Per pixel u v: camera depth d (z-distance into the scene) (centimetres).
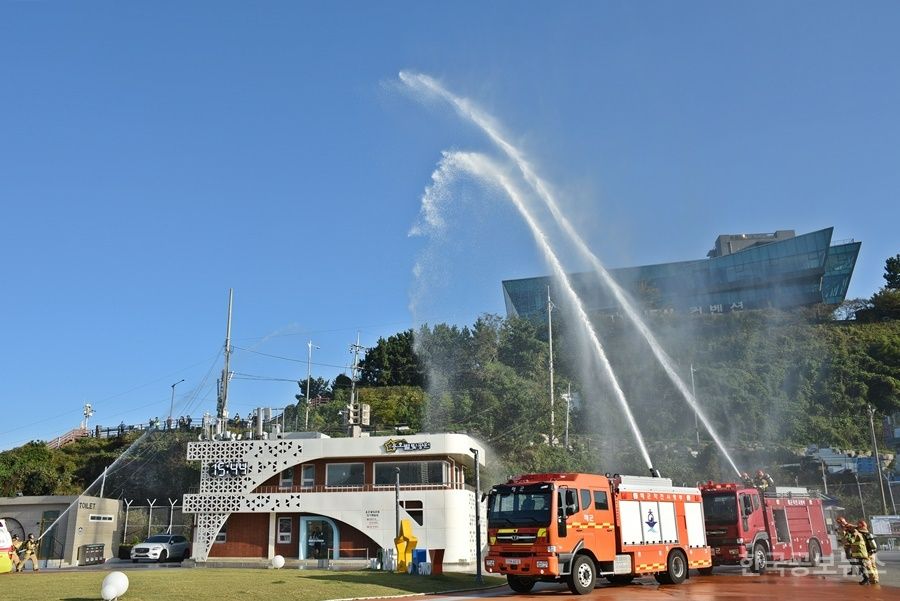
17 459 8694
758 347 11569
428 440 4759
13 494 8056
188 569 3803
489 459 7631
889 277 14600
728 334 12088
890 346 11300
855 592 2403
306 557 4719
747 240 15825
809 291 13900
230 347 6047
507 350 9162
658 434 8794
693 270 14350
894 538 6275
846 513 7769
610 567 2653
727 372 10325
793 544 3697
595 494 2672
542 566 2428
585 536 2566
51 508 5231
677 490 3116
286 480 4909
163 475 8644
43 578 2856
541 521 2470
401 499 4694
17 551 3653
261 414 5431
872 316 13438
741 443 9031
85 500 5325
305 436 5100
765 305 13938
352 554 4684
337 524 4756
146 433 9288
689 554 3053
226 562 4666
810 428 9644
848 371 10756
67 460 9150
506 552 2519
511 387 8325
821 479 8319
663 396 9162
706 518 3428
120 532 6381
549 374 8588
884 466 8506
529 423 8019
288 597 2339
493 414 8175
